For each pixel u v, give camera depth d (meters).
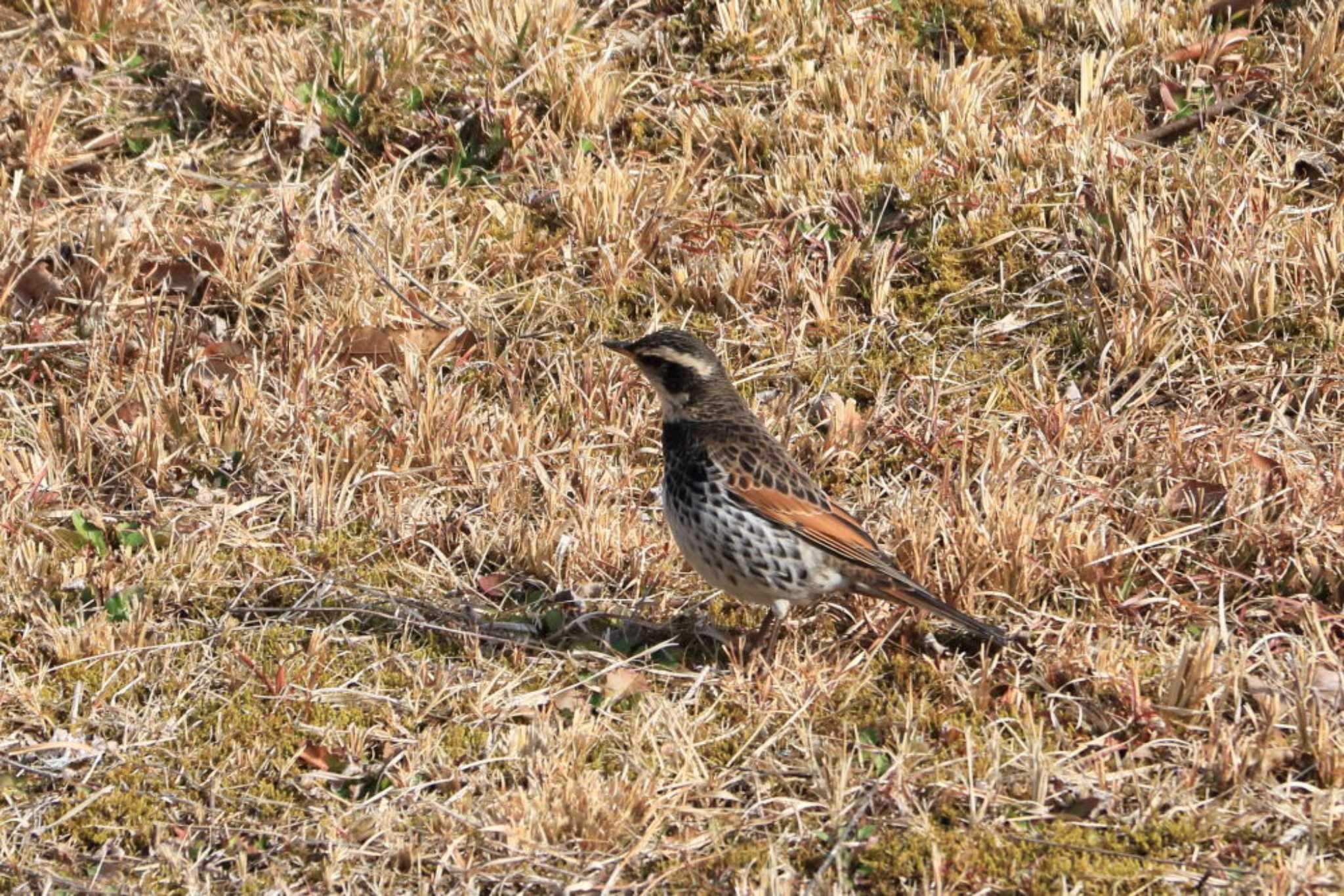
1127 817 8.77
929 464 11.93
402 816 8.91
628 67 15.91
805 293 13.42
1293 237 13.20
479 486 11.73
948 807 8.84
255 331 13.24
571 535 11.14
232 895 8.42
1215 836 8.62
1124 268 12.93
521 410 12.20
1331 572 10.48
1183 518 11.18
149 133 15.15
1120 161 14.16
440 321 13.21
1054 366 12.83
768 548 10.01
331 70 15.36
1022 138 14.41
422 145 14.98
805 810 8.91
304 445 11.94
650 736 9.28
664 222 14.09
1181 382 12.45
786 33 16.03
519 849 8.62
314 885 8.48
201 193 14.44
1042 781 8.87
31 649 10.13
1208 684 9.55
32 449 11.98
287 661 10.09
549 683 10.04
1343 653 10.01
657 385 10.40
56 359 12.77
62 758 9.32
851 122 14.95
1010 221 13.70
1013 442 12.05
